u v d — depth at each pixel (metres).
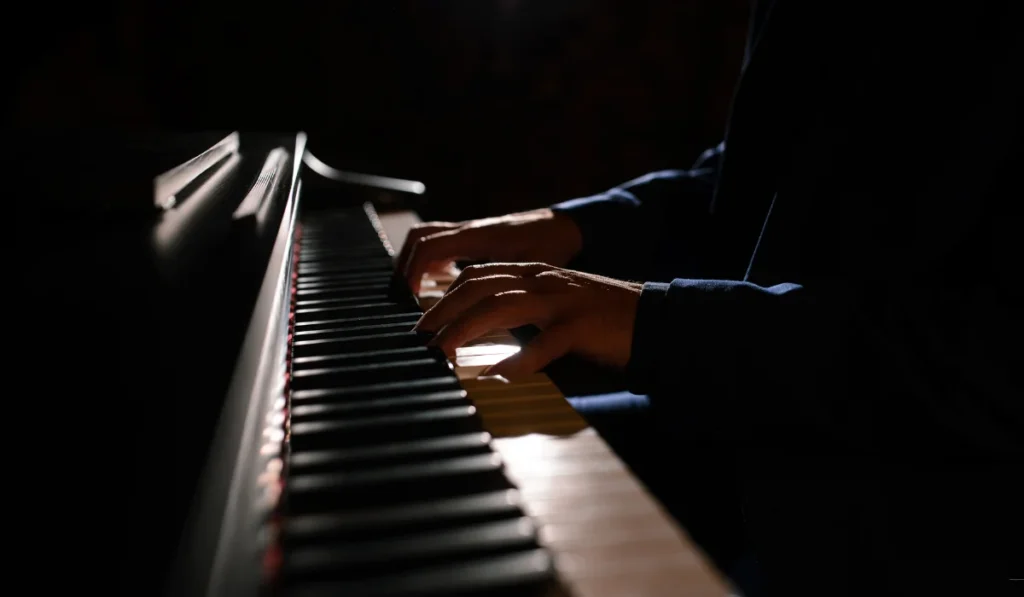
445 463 0.40
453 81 2.96
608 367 0.59
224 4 2.70
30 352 0.36
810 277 0.72
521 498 0.37
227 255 0.53
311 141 2.90
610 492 0.38
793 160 0.77
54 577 0.26
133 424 0.33
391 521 0.35
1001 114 0.63
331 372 0.53
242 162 0.91
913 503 0.63
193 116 2.76
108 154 0.66
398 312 0.70
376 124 2.94
